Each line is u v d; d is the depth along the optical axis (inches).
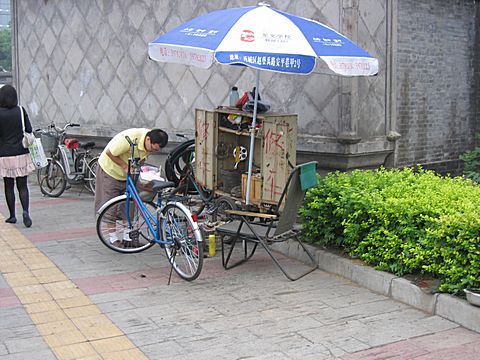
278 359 169.8
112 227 276.1
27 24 487.2
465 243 193.3
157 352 174.9
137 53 402.9
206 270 251.0
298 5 311.1
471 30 371.2
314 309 206.8
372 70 243.0
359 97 299.4
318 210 254.4
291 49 222.4
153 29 390.9
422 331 187.9
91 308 209.6
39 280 240.1
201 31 237.3
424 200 223.0
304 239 264.5
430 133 351.6
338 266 241.8
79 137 450.6
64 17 451.2
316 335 185.6
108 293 224.4
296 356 171.6
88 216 356.5
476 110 378.9
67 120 459.8
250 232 244.4
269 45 222.2
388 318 198.5
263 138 266.2
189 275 237.1
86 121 445.1
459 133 370.0
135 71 406.0
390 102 319.9
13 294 224.2
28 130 324.5
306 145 308.8
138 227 271.0
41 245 291.7
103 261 265.0
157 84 393.4
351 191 244.5
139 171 264.4
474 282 193.0
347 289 226.5
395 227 224.2
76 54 445.4
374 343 179.6
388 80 317.7
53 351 175.8
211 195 292.2
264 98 328.5
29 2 481.4
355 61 235.5
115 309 208.4
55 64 464.4
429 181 256.7
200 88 368.5
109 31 419.2
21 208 378.6
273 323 195.2
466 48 369.1
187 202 306.2
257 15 232.8
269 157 264.5
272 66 227.6
